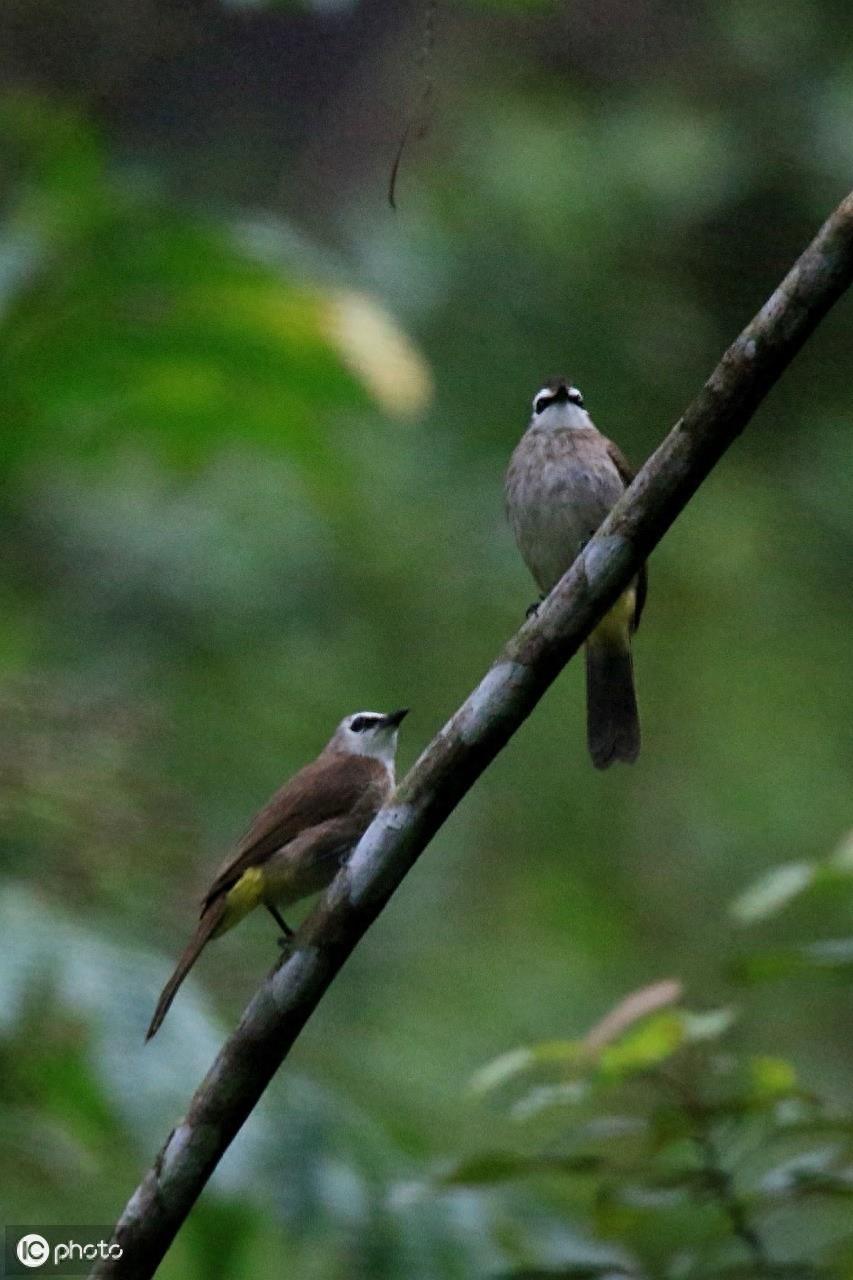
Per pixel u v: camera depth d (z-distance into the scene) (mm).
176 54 14250
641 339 15375
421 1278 8250
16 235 9664
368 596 14516
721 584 15086
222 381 10242
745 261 15773
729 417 5734
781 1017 13344
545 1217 8719
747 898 6211
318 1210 8312
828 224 5629
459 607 14539
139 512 14344
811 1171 5977
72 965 8250
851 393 15898
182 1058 8250
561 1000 13477
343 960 5934
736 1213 5977
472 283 15211
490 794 14648
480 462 14828
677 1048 5836
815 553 15328
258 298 9688
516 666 5883
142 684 13727
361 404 10344
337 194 17234
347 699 14109
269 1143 8492
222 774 13523
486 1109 10461
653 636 15078
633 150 15602
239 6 8078
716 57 16328
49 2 12891
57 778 8383
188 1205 5875
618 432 15195
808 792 14633
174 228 9523
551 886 14320
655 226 15648
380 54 18141
